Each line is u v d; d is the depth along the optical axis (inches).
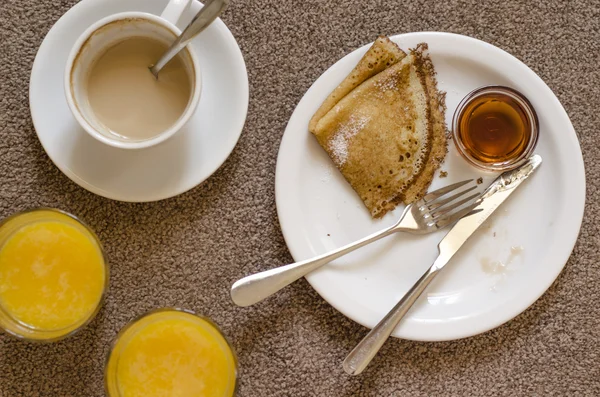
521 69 30.0
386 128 30.2
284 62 30.9
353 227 30.6
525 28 31.2
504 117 30.5
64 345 30.6
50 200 30.6
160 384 30.0
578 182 30.1
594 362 31.4
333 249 30.5
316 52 30.9
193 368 30.1
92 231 29.1
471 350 31.3
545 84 30.0
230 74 29.1
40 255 29.7
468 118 30.4
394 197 30.5
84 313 29.8
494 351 31.3
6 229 28.9
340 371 31.1
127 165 29.2
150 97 28.5
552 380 31.4
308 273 29.9
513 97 29.9
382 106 30.2
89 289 29.8
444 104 30.5
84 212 30.6
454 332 30.0
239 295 29.6
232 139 29.2
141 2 28.7
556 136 30.1
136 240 30.8
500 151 30.5
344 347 31.1
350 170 30.1
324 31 30.9
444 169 30.7
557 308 31.4
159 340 30.0
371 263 30.5
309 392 31.0
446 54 30.2
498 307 30.2
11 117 30.4
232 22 30.7
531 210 30.5
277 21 30.8
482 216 30.2
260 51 30.8
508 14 31.2
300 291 31.1
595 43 31.2
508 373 31.3
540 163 30.4
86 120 27.6
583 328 31.4
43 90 28.8
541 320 31.4
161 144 28.9
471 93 29.7
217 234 30.9
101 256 29.2
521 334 31.4
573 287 31.3
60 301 29.7
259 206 30.9
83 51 27.5
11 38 30.3
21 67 30.4
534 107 30.1
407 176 30.5
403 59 29.9
